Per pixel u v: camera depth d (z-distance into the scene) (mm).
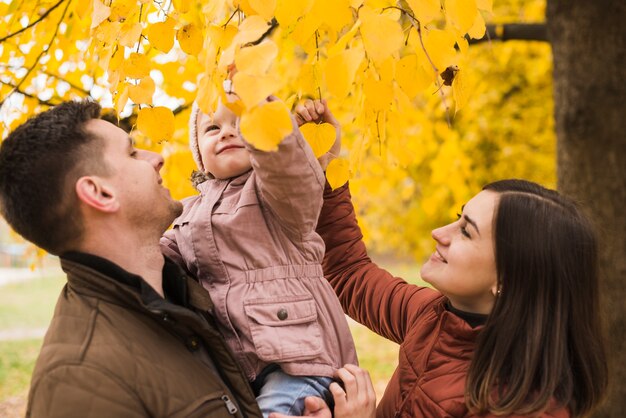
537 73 6430
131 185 1582
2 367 7867
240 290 1677
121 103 1644
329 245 2275
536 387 1665
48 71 2760
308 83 1677
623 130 3098
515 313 1685
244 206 1699
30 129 1539
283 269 1707
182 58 2695
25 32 2518
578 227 1744
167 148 3029
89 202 1523
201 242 1729
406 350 1881
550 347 1667
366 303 2209
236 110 1314
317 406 1623
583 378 1740
